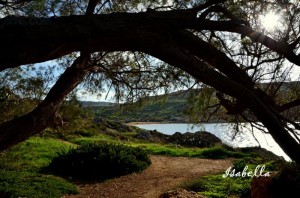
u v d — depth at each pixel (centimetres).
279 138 323
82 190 1276
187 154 2319
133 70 691
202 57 359
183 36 342
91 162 1550
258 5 506
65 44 308
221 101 543
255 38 367
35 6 548
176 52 329
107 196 1198
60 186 1220
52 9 593
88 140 2753
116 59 702
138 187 1338
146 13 322
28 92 612
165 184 1376
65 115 637
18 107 604
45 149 1930
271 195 829
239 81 365
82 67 527
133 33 315
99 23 308
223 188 1210
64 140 2562
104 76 720
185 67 333
